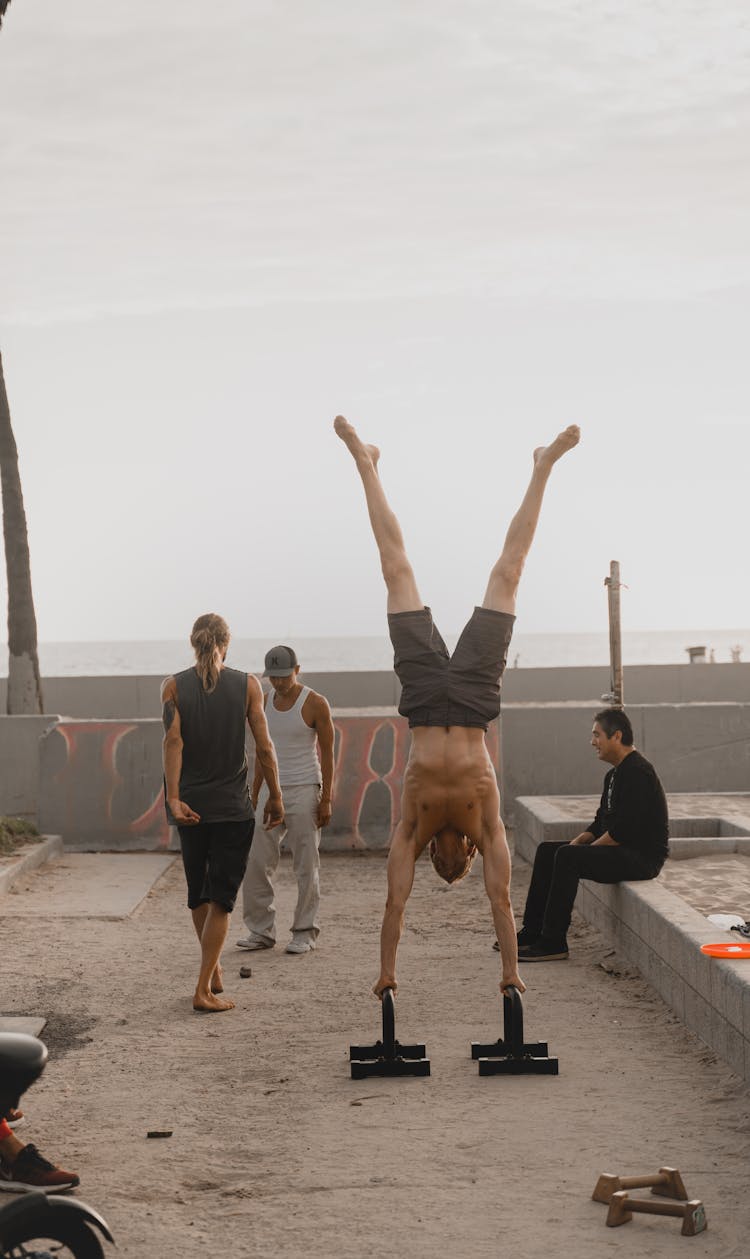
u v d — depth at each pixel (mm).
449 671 6250
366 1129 5363
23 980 8102
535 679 27172
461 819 6258
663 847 8609
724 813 12008
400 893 6324
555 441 6270
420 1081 6023
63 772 13547
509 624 6254
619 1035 6727
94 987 7930
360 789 13602
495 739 13953
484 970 8266
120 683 27016
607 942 8859
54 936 9422
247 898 9000
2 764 17656
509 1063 6094
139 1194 4691
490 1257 4141
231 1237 4312
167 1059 6441
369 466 6457
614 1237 4281
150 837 13508
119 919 10055
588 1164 4922
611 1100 5672
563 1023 6973
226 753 7414
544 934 8492
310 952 8891
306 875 8961
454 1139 5219
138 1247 4230
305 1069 6246
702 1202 4523
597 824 8844
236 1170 4934
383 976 6301
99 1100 5816
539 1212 4488
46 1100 5824
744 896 8453
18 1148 4672
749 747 15258
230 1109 5664
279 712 8977
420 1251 4188
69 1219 3670
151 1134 5320
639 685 27172
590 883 9453
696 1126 5312
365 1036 6812
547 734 15062
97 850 13492
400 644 6312
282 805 8086
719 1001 6211
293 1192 4699
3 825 13156
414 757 6270
